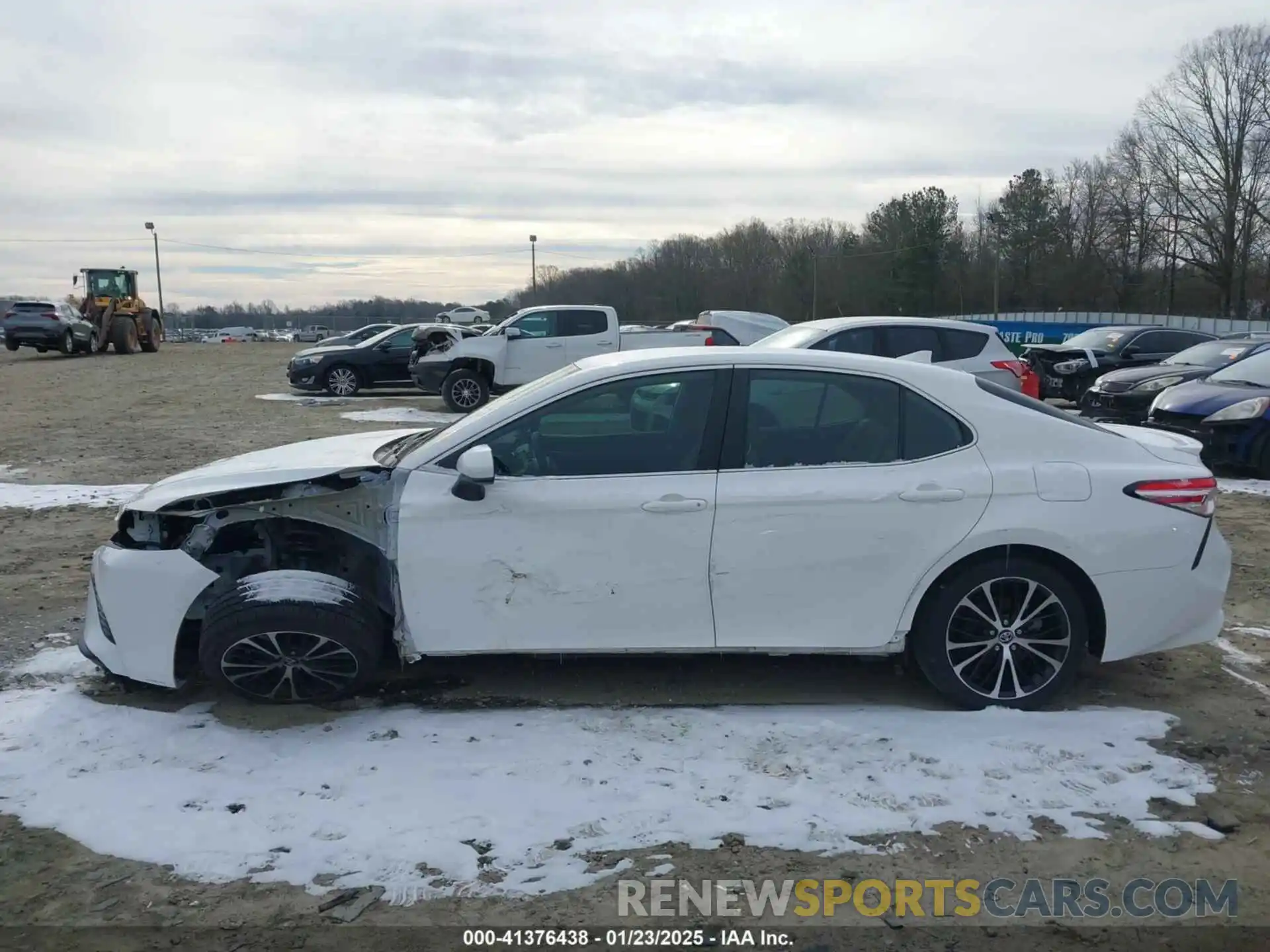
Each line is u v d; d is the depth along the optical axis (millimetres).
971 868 3250
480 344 17234
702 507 4160
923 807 3570
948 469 4242
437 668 4828
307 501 4352
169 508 4285
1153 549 4266
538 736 4082
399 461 4398
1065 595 4270
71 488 9609
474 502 4164
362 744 4020
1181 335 18188
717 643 4270
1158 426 11023
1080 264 66812
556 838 3371
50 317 33719
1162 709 4445
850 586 4223
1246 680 4816
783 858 3285
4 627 5441
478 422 4332
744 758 3914
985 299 68375
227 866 3215
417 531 4176
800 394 4324
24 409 17562
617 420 4297
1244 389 10711
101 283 36250
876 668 4898
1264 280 57844
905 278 67688
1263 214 56031
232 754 3936
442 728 4164
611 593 4203
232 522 4371
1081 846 3377
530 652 4281
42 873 3182
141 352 38031
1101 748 4004
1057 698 4492
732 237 83062
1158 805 3633
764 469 4238
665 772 3793
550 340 17359
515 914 3006
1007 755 3930
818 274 72250
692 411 4297
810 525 4176
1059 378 18141
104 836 3371
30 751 3934
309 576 4227
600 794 3631
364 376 20562
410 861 3238
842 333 10688
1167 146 59719
